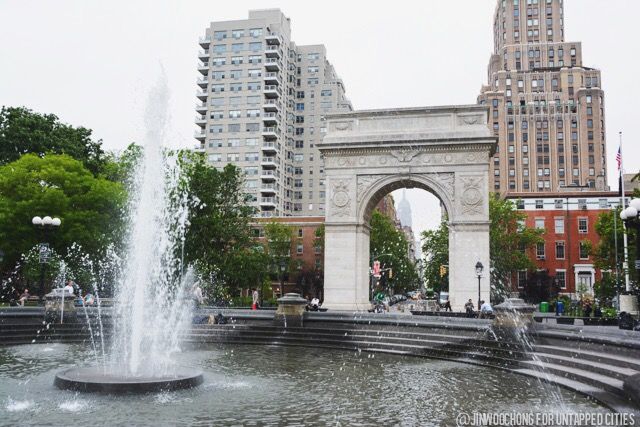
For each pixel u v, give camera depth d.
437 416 14.73
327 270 51.91
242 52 115.88
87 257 53.25
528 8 163.12
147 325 35.12
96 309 38.97
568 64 154.62
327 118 53.97
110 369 19.73
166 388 17.03
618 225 62.69
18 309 34.44
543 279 80.69
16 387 17.52
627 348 19.81
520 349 24.47
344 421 14.09
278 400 16.48
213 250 55.41
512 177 145.62
